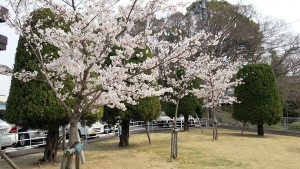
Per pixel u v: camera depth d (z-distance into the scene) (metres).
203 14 22.38
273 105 13.26
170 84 10.13
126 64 4.67
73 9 4.43
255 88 13.31
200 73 10.55
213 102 12.45
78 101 4.31
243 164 7.24
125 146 10.39
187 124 16.36
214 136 11.81
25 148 9.84
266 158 8.02
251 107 13.32
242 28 23.48
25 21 4.90
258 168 6.85
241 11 24.25
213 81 12.30
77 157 4.19
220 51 23.70
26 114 6.48
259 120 13.23
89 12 4.25
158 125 18.27
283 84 21.83
